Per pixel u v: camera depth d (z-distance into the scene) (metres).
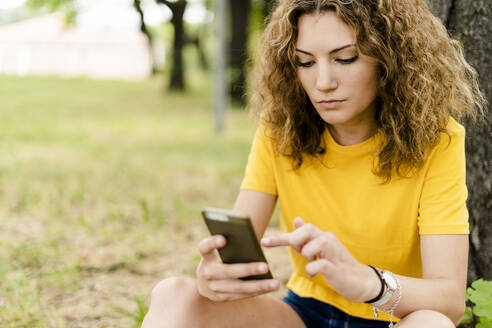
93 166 6.75
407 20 1.55
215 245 1.36
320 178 1.72
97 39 34.38
